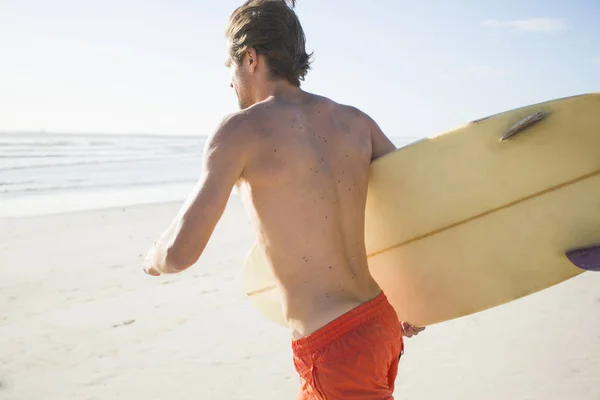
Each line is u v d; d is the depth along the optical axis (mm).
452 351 3588
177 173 18250
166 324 4285
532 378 3170
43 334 4117
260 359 3660
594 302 4348
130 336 4062
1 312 4570
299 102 1815
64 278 5520
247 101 1874
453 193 2018
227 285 5273
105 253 6578
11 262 6117
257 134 1680
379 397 1655
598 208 1893
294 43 1816
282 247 1704
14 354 3785
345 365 1634
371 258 2084
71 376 3463
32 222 8461
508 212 1992
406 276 2104
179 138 53188
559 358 3393
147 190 13453
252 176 1688
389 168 1968
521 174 1957
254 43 1789
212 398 3154
